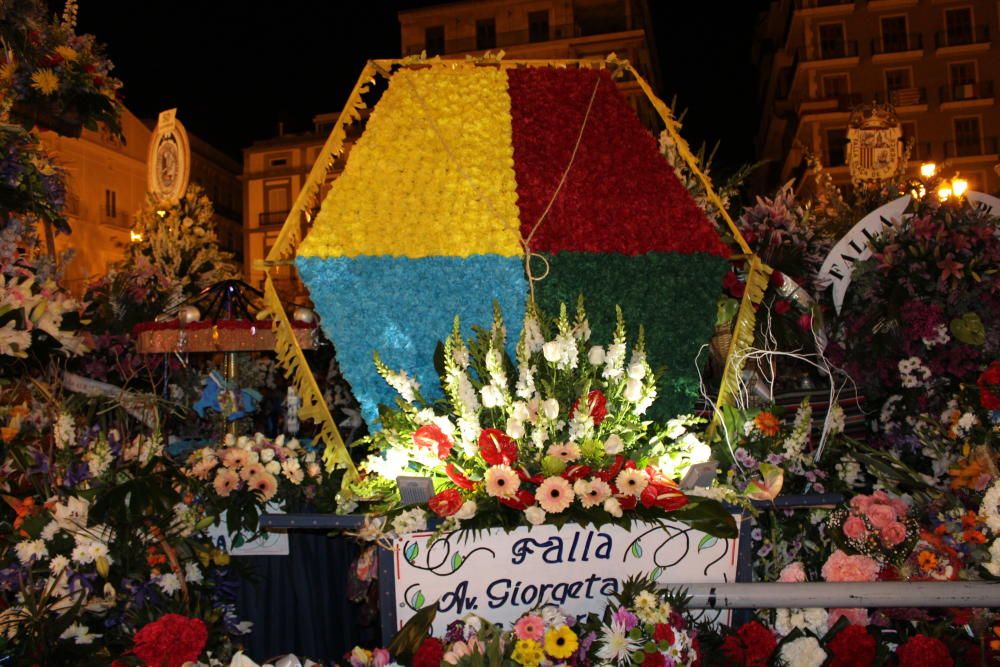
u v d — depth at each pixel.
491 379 2.89
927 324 3.81
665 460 3.06
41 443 3.54
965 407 3.57
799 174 30.86
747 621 2.98
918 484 3.38
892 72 31.22
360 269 3.18
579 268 3.23
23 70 4.16
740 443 3.45
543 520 2.64
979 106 30.33
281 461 3.46
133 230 7.93
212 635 3.06
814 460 3.59
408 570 2.70
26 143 4.00
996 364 3.48
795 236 4.21
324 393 4.93
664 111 3.76
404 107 3.50
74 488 3.20
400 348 3.19
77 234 24.28
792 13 32.25
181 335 3.72
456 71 3.65
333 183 3.34
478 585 2.72
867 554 3.03
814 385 4.03
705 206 4.16
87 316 4.88
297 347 3.21
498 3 30.83
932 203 4.10
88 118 4.54
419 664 2.55
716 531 2.68
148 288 5.36
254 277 29.80
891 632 3.02
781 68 35.03
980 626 2.91
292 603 3.40
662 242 3.34
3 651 2.86
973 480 3.22
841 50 31.38
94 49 4.52
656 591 2.63
